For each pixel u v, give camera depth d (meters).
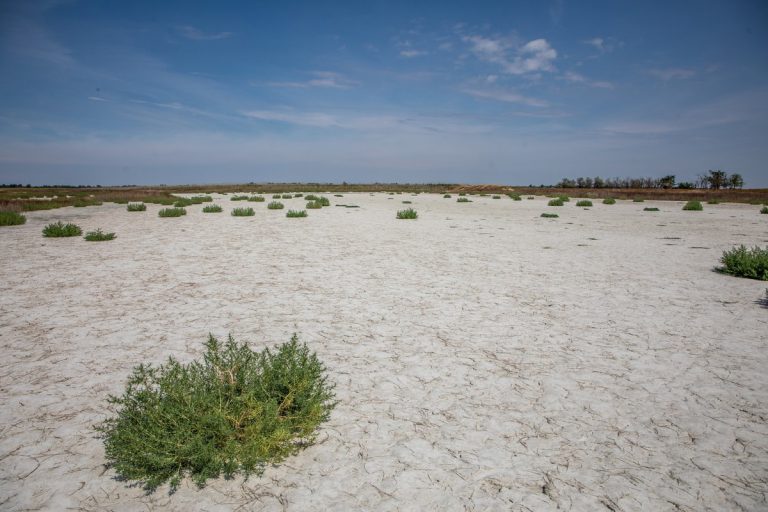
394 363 4.57
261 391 2.99
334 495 2.63
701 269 9.38
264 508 2.53
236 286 7.87
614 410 3.61
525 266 9.71
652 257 10.81
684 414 3.54
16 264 9.80
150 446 2.58
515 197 39.81
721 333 5.41
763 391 3.91
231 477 2.83
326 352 4.86
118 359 4.66
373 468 2.89
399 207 29.77
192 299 7.02
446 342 5.17
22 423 3.44
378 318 6.07
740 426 3.37
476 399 3.81
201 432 2.70
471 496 2.62
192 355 4.73
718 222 19.38
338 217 21.50
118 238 14.08
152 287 7.78
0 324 5.79
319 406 3.14
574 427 3.37
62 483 2.77
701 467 2.89
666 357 4.69
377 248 12.15
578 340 5.21
